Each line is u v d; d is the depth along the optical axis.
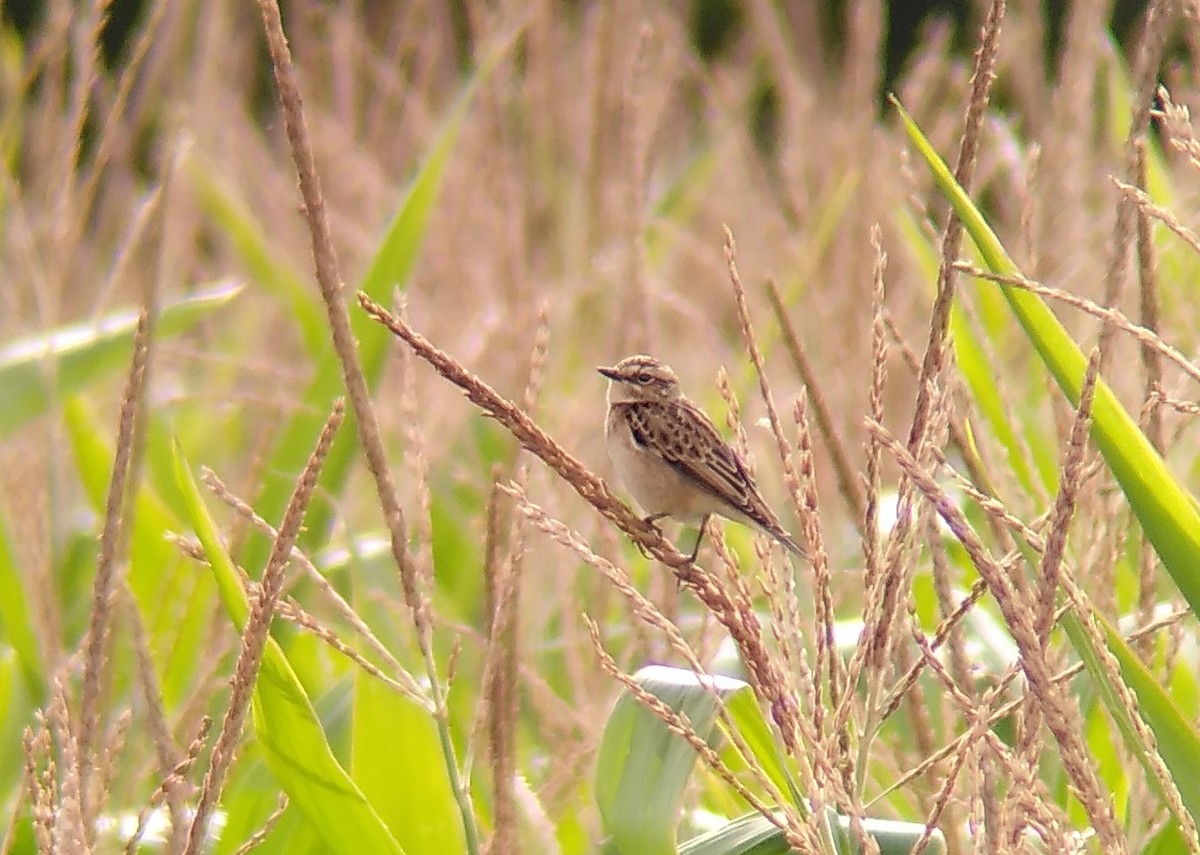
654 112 16.55
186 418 16.34
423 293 16.52
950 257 6.25
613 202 15.55
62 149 11.31
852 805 5.70
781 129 18.98
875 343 6.29
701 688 6.72
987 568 5.15
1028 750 5.98
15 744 9.38
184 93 15.95
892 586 6.16
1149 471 5.98
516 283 13.02
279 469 10.73
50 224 11.21
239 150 19.77
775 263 17.70
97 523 11.63
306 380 13.62
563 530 5.77
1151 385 7.79
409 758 7.77
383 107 17.55
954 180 6.33
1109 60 14.58
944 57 21.70
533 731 10.93
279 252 16.98
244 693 5.70
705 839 6.90
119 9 35.38
